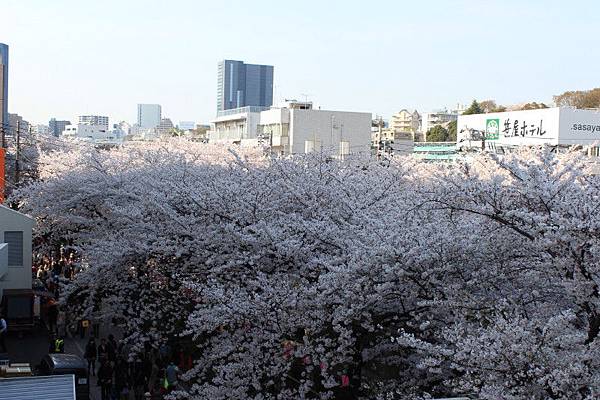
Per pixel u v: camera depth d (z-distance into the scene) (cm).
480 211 1195
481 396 928
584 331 1059
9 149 5906
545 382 930
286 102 7250
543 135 5469
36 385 1138
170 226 1922
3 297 2456
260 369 1445
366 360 1393
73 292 2358
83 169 3084
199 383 1623
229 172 2370
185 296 1939
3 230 2661
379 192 1816
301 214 1806
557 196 1143
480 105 10494
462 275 1259
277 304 1391
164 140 6588
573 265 1090
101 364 1922
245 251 1658
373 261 1262
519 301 1190
